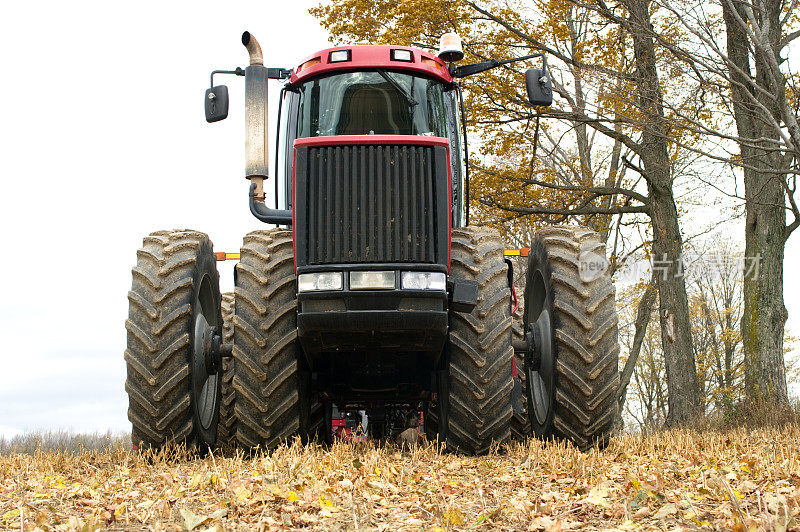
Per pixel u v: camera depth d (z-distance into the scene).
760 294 15.60
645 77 15.27
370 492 4.48
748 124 15.48
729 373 35.88
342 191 5.51
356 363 6.74
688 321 18.05
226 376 7.75
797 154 12.38
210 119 6.22
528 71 6.27
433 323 5.48
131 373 6.02
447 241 5.52
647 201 18.58
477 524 3.75
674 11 12.84
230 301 8.44
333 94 6.44
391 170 5.52
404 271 5.43
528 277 7.43
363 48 6.49
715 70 12.91
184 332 6.09
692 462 6.09
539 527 3.64
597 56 17.20
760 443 7.95
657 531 3.60
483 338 6.13
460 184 6.70
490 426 6.20
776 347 15.46
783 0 14.73
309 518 3.77
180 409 6.05
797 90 14.20
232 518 3.83
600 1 16.16
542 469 5.50
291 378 6.07
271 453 6.17
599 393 6.38
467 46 17.95
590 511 4.03
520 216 19.55
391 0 18.61
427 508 4.06
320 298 5.44
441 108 6.56
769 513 3.70
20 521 3.71
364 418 9.05
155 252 6.30
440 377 6.53
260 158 6.04
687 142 16.53
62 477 5.47
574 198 19.47
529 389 7.45
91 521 3.73
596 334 6.36
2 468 5.86
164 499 4.16
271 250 6.21
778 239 15.64
